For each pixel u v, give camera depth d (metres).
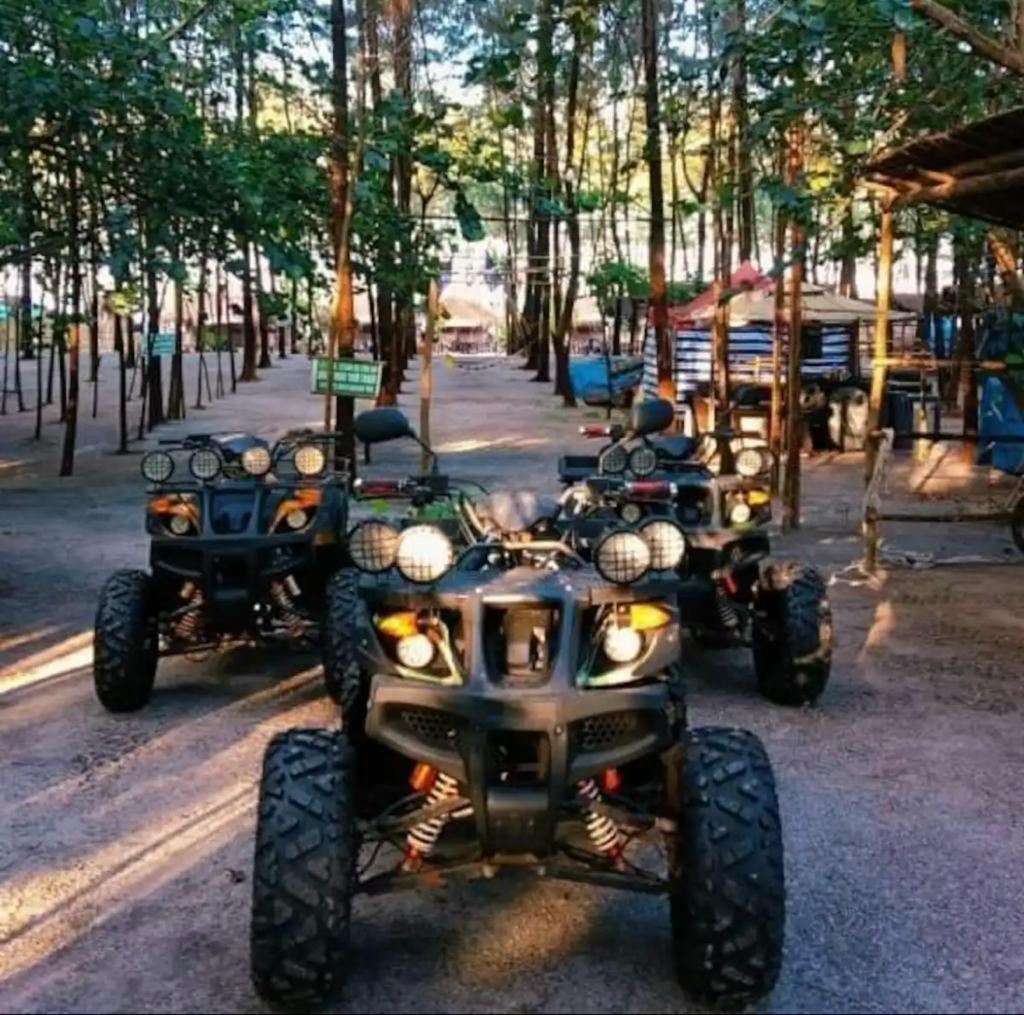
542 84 13.19
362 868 3.65
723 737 3.22
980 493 12.90
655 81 11.49
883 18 6.69
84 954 3.44
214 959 3.41
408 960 3.39
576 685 3.10
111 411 22.09
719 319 13.65
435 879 3.15
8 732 5.36
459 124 15.09
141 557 9.38
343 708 3.64
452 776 3.07
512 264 24.12
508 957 3.41
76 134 8.54
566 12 6.97
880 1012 3.13
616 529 3.32
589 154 28.19
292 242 10.04
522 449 16.83
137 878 3.91
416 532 3.28
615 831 3.28
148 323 18.97
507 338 45.09
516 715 3.00
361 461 15.19
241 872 3.95
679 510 6.06
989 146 7.19
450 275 20.28
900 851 4.12
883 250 9.04
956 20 5.84
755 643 5.86
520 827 3.01
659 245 13.07
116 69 8.41
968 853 4.10
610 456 6.32
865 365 19.86
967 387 15.58
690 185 18.25
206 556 5.65
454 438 18.19
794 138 10.51
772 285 14.90
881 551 9.70
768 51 7.11
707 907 2.97
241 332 38.66
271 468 6.10
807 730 5.39
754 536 6.02
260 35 11.13
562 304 29.34
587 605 3.27
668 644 3.30
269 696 5.89
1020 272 12.09
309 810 3.05
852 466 15.52
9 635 7.08
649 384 18.22
